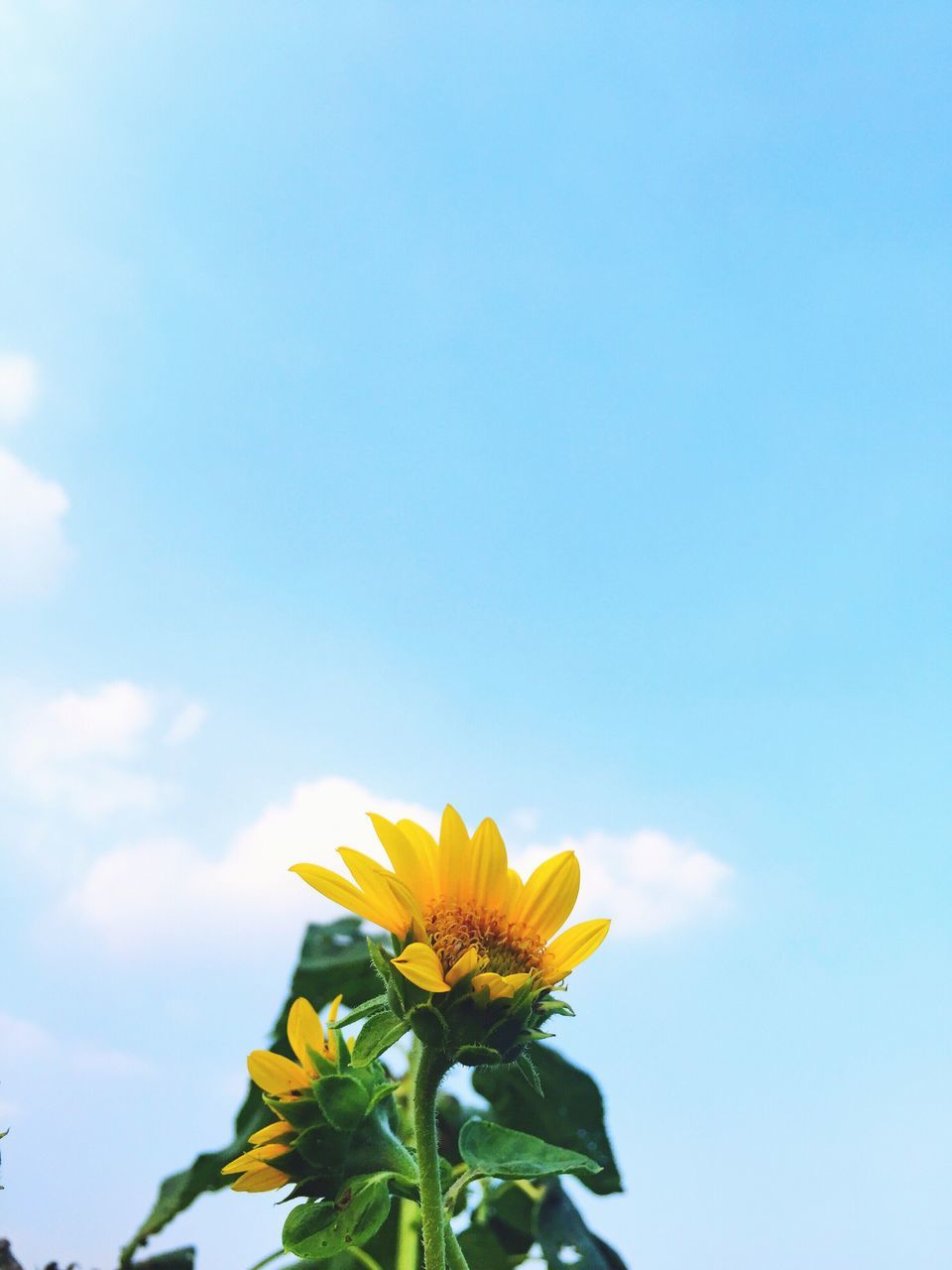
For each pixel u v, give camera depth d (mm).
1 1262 732
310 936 1012
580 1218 917
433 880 499
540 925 496
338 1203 480
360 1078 495
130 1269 861
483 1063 450
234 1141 875
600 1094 963
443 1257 452
